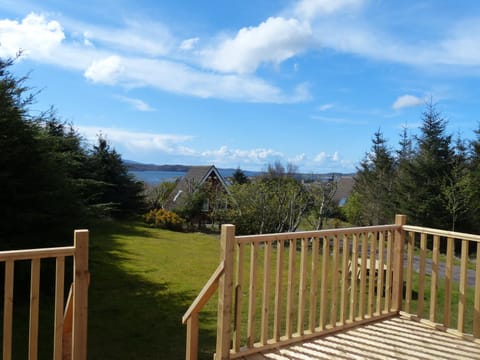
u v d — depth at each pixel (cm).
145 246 1086
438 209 1455
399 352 333
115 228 1455
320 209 1365
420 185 1527
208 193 1820
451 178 1463
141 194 1905
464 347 347
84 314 251
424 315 512
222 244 305
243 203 1434
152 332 432
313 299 365
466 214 1410
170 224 1641
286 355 322
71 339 266
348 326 389
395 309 434
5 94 510
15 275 514
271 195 1403
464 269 371
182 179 2342
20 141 530
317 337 363
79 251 250
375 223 1653
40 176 555
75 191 641
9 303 226
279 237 337
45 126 614
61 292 244
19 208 536
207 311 518
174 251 1030
